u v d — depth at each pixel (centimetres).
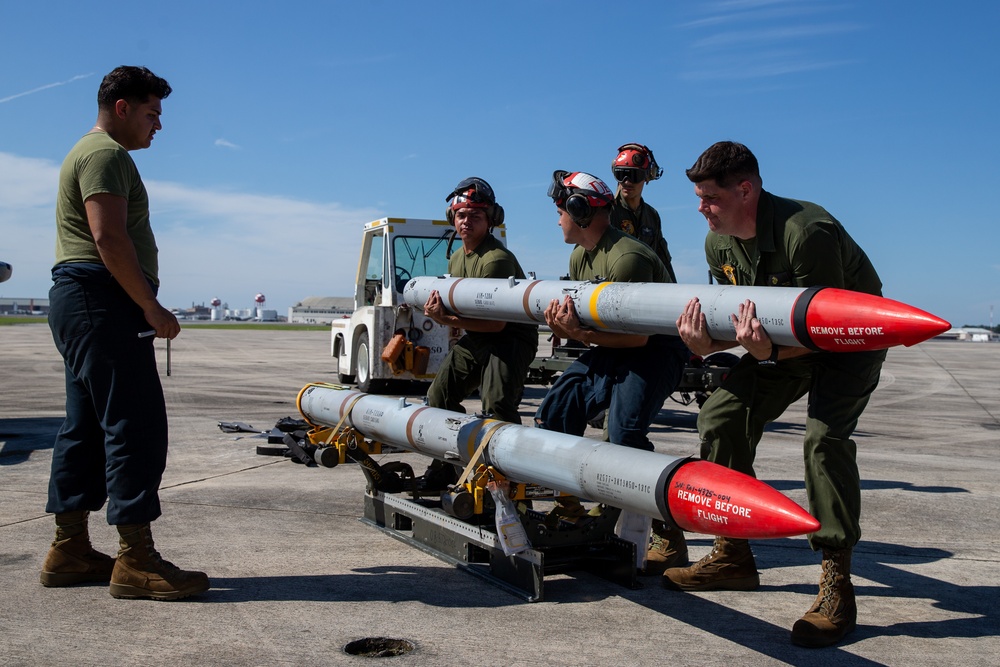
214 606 325
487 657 281
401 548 415
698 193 315
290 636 296
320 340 3509
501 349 432
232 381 1371
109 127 339
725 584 358
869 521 487
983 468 681
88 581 353
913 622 324
